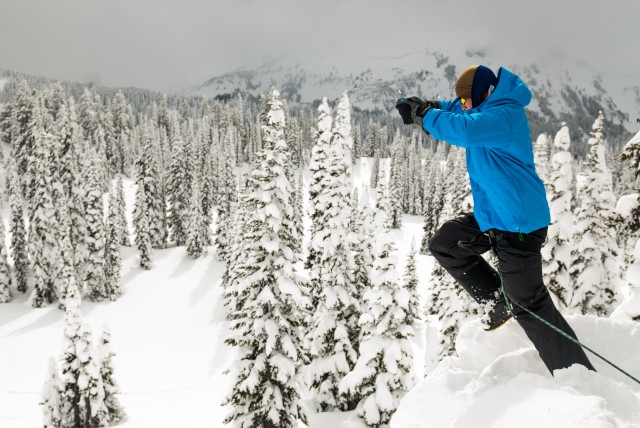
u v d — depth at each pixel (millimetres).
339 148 21547
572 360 2832
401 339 16094
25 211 82688
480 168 2836
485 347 3477
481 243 3012
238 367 15703
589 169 19281
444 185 71750
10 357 42781
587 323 3500
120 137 121562
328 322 19938
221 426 29656
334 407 19672
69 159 58812
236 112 142250
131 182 104750
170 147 120188
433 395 3062
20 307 52125
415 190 104062
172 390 37094
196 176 68125
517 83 2814
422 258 63031
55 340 45750
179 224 70750
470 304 18359
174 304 51812
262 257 16266
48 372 27156
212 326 47438
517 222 2734
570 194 16453
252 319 15859
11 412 34625
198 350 43688
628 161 7797
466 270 3250
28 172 53312
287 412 15977
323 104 22891
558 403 2428
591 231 18859
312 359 20594
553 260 16359
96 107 117625
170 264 60625
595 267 18406
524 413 2459
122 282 57031
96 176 53219
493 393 2734
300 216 65625
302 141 133500
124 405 33906
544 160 21859
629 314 6898
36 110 81812
